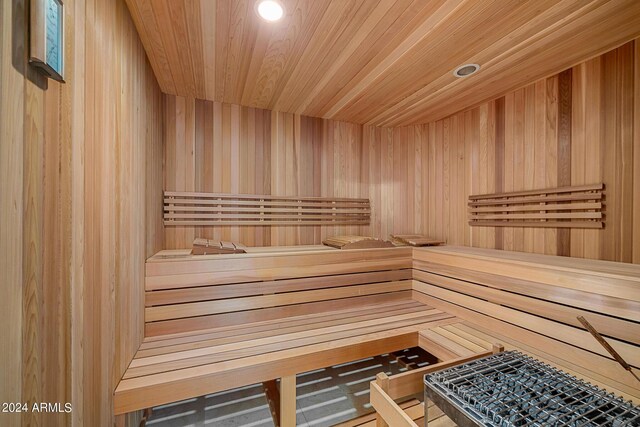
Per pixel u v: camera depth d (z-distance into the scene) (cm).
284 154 261
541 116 200
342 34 148
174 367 135
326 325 185
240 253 199
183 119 228
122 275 124
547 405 85
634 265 150
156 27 142
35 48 61
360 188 291
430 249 231
